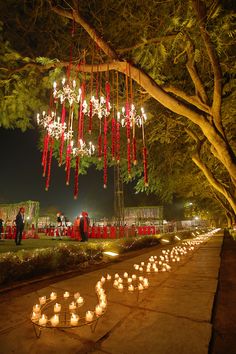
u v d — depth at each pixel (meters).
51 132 7.11
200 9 6.42
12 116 9.39
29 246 13.62
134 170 16.62
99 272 7.13
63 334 3.09
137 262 8.94
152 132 13.26
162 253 11.55
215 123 7.45
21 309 4.01
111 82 9.99
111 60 7.08
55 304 3.91
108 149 14.75
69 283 5.74
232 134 12.38
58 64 8.12
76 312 3.87
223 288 5.46
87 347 2.79
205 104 7.55
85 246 8.63
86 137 13.65
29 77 8.93
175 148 16.03
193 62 7.59
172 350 2.71
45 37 9.90
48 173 6.58
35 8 9.16
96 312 3.41
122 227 23.83
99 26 9.18
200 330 3.17
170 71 10.24
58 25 9.59
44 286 5.61
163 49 7.34
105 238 23.89
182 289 5.17
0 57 8.25
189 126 12.90
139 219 30.27
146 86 6.98
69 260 7.64
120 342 2.89
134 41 9.18
